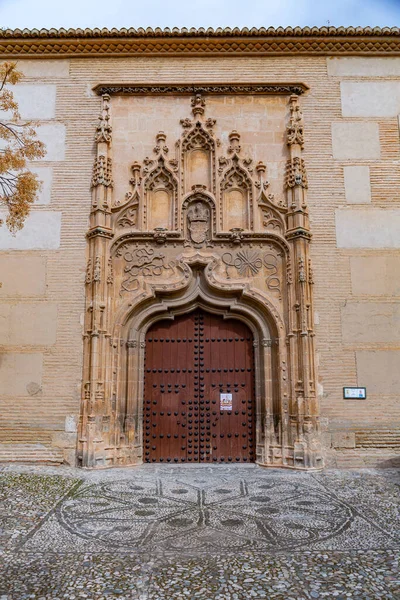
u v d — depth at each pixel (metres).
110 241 12.21
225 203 12.62
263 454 11.48
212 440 11.89
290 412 11.45
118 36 13.15
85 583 4.85
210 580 4.94
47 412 11.57
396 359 11.87
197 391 12.12
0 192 11.97
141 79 13.23
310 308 11.84
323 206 12.54
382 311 12.07
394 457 11.38
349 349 11.88
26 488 8.84
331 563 5.39
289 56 13.38
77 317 11.96
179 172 12.63
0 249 12.31
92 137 12.96
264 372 11.83
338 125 13.02
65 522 6.89
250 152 12.88
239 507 7.75
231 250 12.34
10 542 6.03
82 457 10.98
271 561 5.46
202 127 12.91
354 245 12.36
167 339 12.35
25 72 13.34
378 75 13.32
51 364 11.77
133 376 11.81
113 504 7.89
